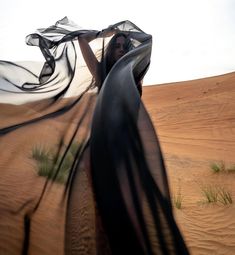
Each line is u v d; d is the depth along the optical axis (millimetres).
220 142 22828
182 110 39938
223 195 7758
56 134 3602
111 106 2322
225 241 5242
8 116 3873
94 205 2404
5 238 2902
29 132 3744
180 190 8883
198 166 13398
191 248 4930
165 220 1938
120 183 2031
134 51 3021
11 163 3660
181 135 28016
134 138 2189
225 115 33625
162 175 2098
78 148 3254
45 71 4352
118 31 3869
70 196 2807
